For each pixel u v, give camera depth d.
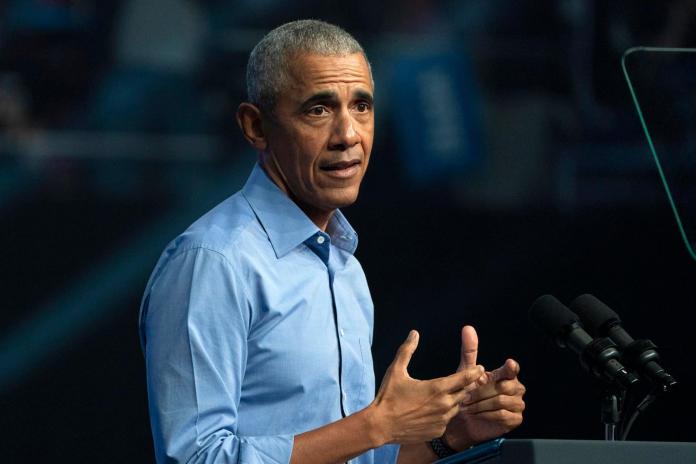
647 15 17.47
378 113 17.50
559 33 17.66
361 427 7.04
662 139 7.90
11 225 16.03
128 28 16.23
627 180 17.84
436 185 17.72
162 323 7.43
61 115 16.09
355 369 8.09
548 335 7.80
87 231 16.27
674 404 17.94
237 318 7.49
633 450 6.27
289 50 7.81
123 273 16.36
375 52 17.38
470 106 17.61
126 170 16.34
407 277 17.81
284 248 7.91
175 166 16.48
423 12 17.44
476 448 6.46
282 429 7.65
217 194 16.58
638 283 17.98
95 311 16.33
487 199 17.81
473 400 7.89
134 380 16.47
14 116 15.92
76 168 16.19
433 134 17.56
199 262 7.52
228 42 16.55
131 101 16.33
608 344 7.43
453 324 17.86
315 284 7.98
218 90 16.55
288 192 8.15
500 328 17.92
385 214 17.70
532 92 17.73
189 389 7.27
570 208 17.88
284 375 7.67
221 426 7.27
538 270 17.92
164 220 16.47
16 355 16.09
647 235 17.94
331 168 7.83
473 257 17.86
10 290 16.05
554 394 18.00
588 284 17.97
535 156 17.80
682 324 17.98
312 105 7.75
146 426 16.48
